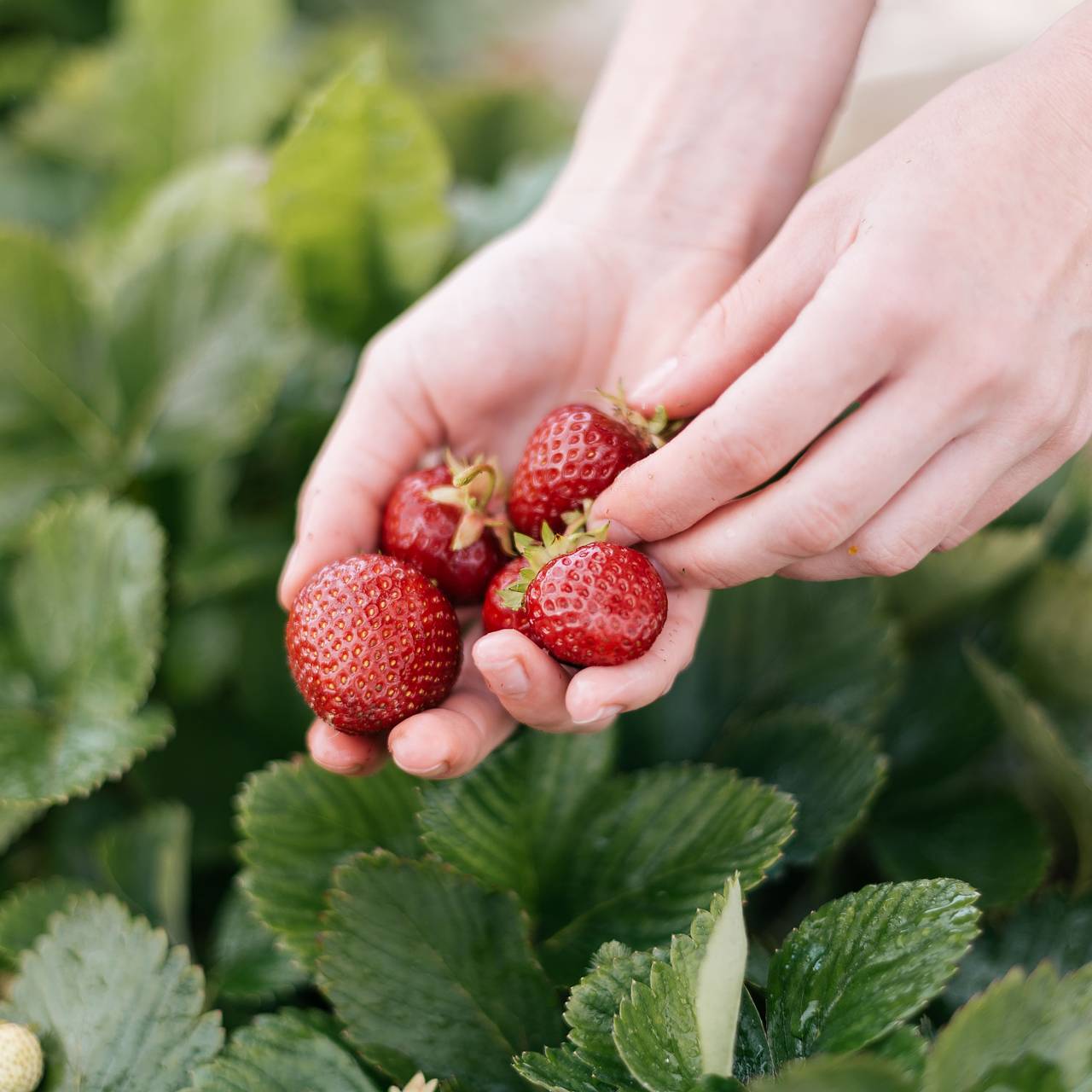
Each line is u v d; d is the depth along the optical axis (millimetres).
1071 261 305
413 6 893
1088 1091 270
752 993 328
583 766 349
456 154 654
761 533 314
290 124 659
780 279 320
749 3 387
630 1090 287
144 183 591
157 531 411
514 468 400
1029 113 306
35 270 459
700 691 398
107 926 338
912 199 302
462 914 323
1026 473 336
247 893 342
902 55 796
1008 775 395
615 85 408
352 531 369
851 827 348
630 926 329
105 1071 321
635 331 387
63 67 676
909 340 298
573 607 312
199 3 579
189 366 458
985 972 338
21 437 455
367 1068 319
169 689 437
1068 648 386
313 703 329
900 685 404
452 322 379
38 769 384
